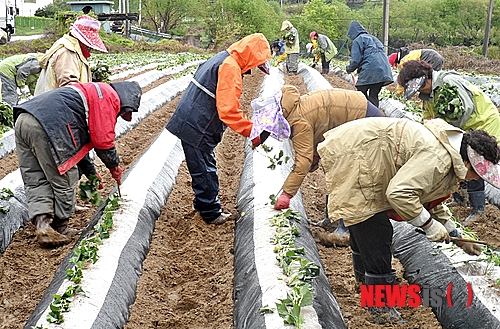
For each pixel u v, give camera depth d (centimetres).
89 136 600
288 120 516
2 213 647
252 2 5125
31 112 563
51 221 605
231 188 813
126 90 618
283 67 2267
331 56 2055
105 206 630
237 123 566
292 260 483
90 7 4428
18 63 1018
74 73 676
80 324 424
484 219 671
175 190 795
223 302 508
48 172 585
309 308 419
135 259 557
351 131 421
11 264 581
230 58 570
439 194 410
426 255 542
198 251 608
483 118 605
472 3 4994
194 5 5384
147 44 3869
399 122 415
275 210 601
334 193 426
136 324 474
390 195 389
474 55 3112
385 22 3120
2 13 4412
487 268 480
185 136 607
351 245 490
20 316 492
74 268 509
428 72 600
